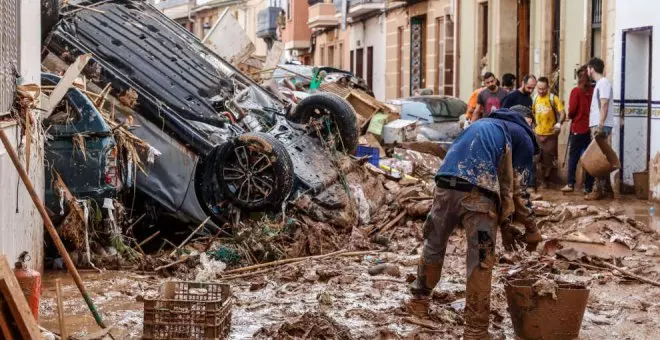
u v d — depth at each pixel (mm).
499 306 8867
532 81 19578
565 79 23297
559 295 7555
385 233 12727
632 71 18922
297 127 14398
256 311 8680
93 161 10695
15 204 8445
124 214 11320
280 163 11977
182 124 12180
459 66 32500
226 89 14305
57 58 12523
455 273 10453
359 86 23562
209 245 11422
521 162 7750
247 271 10680
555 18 24766
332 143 14203
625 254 11523
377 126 20578
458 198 7668
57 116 10680
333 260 11203
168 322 7219
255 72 20500
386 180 15305
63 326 6570
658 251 11602
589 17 21625
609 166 17375
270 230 11484
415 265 11000
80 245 10648
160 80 12930
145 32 14062
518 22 27875
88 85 12227
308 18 57406
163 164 12125
